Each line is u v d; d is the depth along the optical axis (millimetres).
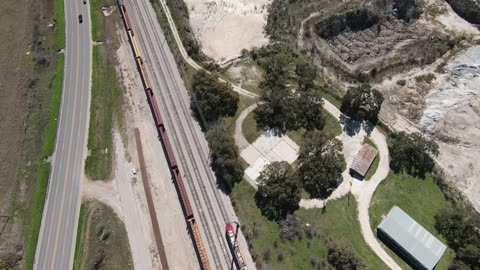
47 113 99375
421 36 106750
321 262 71812
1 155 92375
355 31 109688
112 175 87688
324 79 98312
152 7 118625
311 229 75250
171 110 95812
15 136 95375
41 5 123062
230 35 110062
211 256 75125
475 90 94812
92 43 112750
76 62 108688
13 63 109812
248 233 75938
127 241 78562
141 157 89375
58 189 87000
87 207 83688
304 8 110500
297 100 90375
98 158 90625
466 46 103375
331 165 79938
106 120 96250
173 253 76938
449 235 75188
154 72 103438
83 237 79750
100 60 108500
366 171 81812
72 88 103250
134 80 102875
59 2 123125
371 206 78438
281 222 76688
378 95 88438
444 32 107375
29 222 83312
